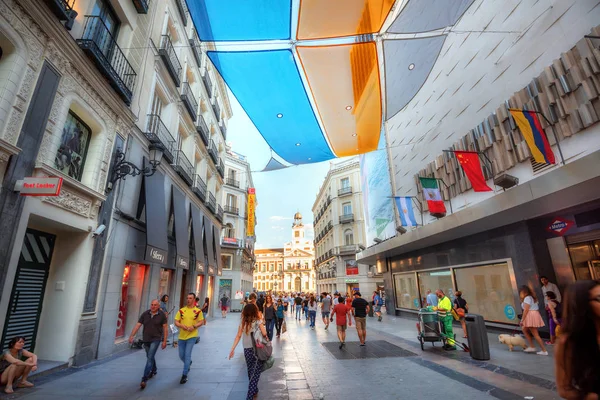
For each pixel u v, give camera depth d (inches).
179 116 492.4
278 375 215.6
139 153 351.6
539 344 266.4
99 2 284.8
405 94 233.8
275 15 163.6
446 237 470.9
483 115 417.4
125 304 331.9
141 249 356.8
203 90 657.0
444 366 228.2
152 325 198.8
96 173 270.2
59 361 229.9
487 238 409.1
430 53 211.5
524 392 164.1
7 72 180.1
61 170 239.1
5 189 175.3
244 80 207.9
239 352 304.8
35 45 197.5
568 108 291.3
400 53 199.2
